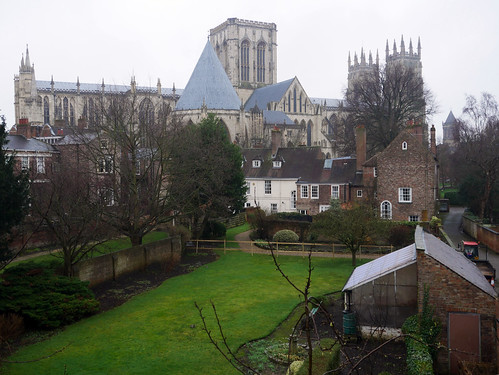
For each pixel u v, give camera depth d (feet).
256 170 217.97
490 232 137.80
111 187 138.72
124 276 109.60
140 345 68.69
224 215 161.07
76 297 81.82
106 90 438.40
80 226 108.17
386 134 246.06
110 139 146.30
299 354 62.54
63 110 414.41
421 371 49.78
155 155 144.87
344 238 121.70
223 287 102.99
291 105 426.51
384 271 67.36
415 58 522.06
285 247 150.82
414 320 61.98
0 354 63.67
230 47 472.44
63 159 155.02
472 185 190.80
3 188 81.10
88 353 65.77
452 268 61.21
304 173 205.16
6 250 82.64
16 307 73.46
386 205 168.76
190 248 149.07
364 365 57.93
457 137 217.77
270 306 87.66
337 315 81.82
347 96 314.35
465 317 59.82
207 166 145.28
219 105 357.61
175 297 94.89
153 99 402.52
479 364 54.08
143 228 128.88
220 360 63.21
